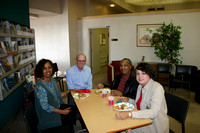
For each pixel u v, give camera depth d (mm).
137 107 1865
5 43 2764
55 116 1964
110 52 6223
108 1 7148
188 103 1675
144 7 10055
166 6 9625
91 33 6629
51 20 6117
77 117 2561
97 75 7062
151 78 1703
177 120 1785
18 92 3494
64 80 6234
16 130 2779
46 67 1977
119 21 5949
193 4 8992
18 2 3705
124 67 2533
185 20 5156
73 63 6414
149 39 5648
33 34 4555
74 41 6402
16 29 3406
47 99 1950
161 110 1626
